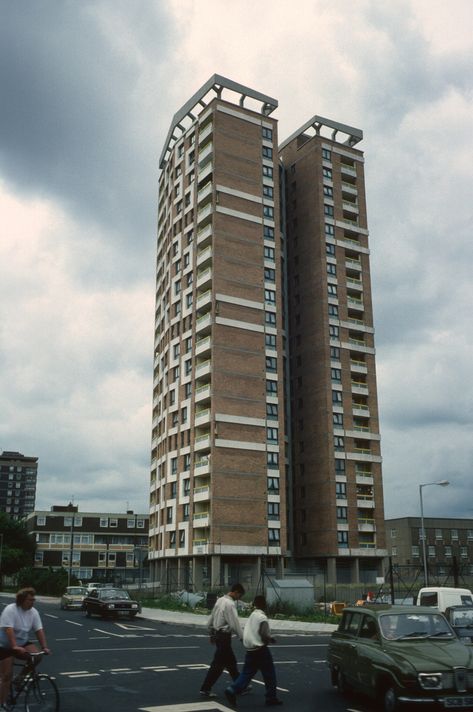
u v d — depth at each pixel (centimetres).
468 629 1786
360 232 8075
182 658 1870
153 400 7894
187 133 7631
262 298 6819
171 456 6762
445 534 10738
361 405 7412
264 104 7700
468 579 5891
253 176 7181
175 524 6438
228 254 6744
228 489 6062
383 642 1172
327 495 6919
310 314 7656
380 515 7162
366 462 7312
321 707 1169
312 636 2692
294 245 8106
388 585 6016
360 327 7688
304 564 7019
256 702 1216
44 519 11050
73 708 1145
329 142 8181
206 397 6328
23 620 994
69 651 2041
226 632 1283
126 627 3047
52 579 7300
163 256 8019
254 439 6334
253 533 6075
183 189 7494
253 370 6538
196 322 6756
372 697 1148
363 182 8331
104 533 11300
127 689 1348
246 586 5872
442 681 1030
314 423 7281
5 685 956
